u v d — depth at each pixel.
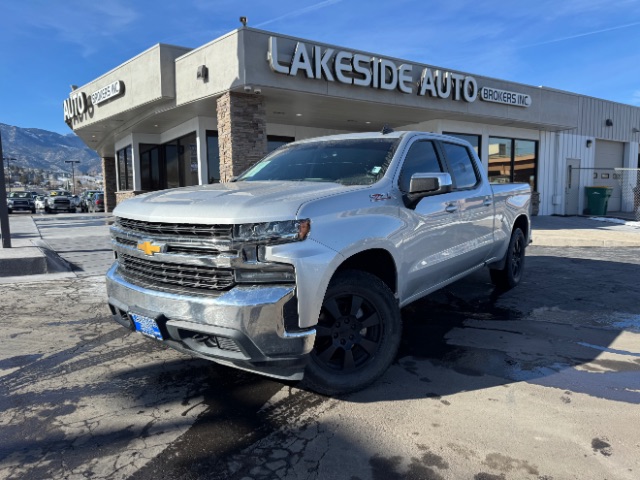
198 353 3.05
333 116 15.30
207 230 2.90
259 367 2.88
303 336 2.89
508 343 4.45
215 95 11.66
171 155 17.91
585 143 20.61
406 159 4.13
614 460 2.60
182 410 3.20
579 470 2.51
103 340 4.59
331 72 11.84
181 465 2.58
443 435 2.86
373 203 3.51
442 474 2.49
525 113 16.89
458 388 3.50
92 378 3.72
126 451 2.71
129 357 4.15
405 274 3.82
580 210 20.70
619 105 21.70
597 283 6.92
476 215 5.04
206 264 2.92
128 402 3.32
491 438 2.82
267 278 2.86
